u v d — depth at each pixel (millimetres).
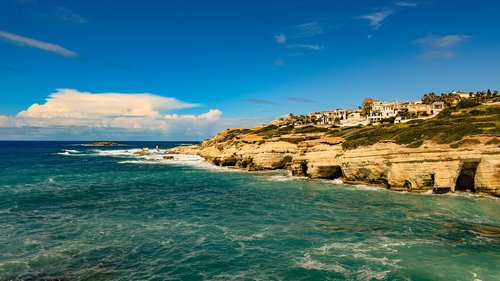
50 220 34344
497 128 48594
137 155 152125
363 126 105062
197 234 30266
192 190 54312
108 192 51500
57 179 64750
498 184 44000
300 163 71250
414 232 30281
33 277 21609
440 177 47281
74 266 23344
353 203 43156
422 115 124750
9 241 27828
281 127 139875
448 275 21641
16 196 46281
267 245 27406
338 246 26969
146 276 22047
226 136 156500
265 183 62188
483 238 28500
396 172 51719
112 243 27797
